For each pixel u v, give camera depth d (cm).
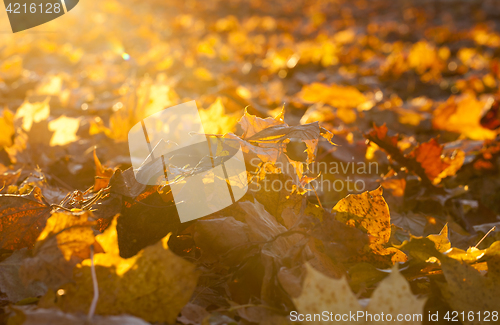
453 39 447
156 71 258
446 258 72
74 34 423
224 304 74
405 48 411
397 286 66
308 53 308
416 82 266
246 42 427
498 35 443
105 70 262
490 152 115
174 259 68
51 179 106
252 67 277
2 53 292
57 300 68
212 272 77
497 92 201
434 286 73
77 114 160
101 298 68
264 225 76
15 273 73
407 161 100
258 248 74
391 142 100
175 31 514
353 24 613
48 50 321
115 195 77
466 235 92
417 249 74
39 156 110
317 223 75
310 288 66
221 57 335
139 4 739
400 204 97
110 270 69
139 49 378
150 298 69
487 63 301
